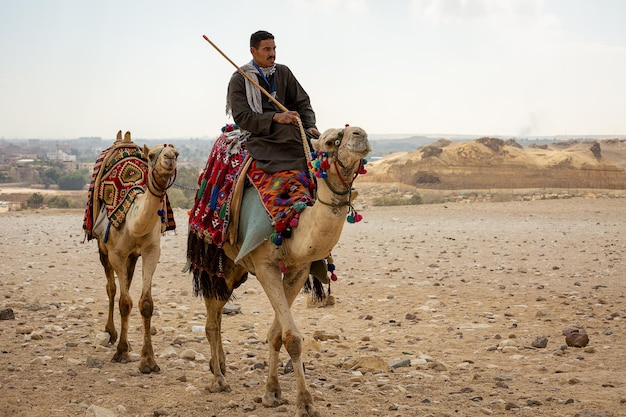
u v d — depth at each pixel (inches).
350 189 222.7
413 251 698.2
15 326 375.9
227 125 282.5
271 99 258.7
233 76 270.2
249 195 253.1
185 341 353.1
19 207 2311.8
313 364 311.4
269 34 270.8
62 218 1129.4
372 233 867.4
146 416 239.0
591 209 1149.7
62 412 238.7
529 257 641.6
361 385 276.1
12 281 524.7
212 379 278.7
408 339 360.2
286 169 251.1
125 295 318.0
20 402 247.8
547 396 256.2
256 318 415.2
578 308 423.8
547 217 1041.5
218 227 255.9
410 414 239.0
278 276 240.7
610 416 233.1
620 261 603.8
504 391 265.9
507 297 464.8
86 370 296.5
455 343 350.9
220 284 265.0
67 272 574.9
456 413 240.5
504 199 2135.8
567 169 2910.9
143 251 314.0
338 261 642.2
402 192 2635.3
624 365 302.2
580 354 322.3
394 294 484.7
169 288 516.1
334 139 216.1
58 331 364.8
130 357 315.9
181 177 2146.9
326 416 236.7
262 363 306.2
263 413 243.0
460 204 1284.4
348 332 381.1
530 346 339.0
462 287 503.8
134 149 340.5
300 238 230.2
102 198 328.5
